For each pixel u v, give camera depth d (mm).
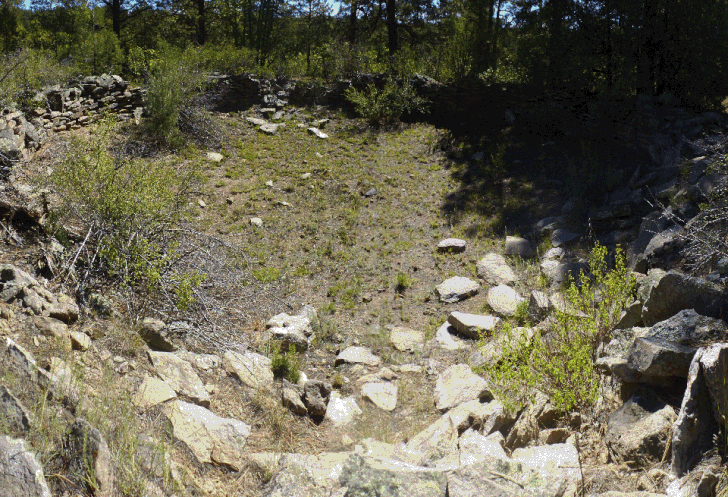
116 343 5168
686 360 4082
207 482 3828
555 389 4633
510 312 7148
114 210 6590
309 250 9188
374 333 7023
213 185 11039
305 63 20438
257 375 5512
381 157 12656
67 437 3385
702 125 10023
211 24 29250
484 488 3307
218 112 14398
